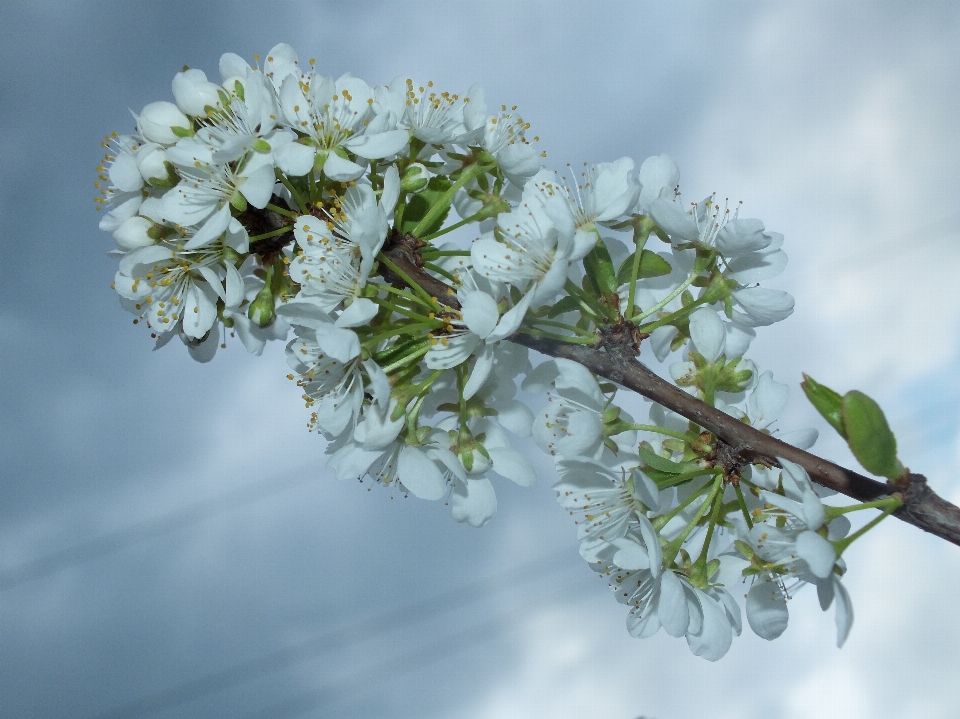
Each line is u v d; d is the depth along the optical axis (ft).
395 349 0.98
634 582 1.01
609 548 0.99
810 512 0.91
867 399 0.90
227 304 1.00
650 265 0.99
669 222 0.99
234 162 1.00
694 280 1.01
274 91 0.99
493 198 1.03
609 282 0.98
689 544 0.99
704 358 1.00
